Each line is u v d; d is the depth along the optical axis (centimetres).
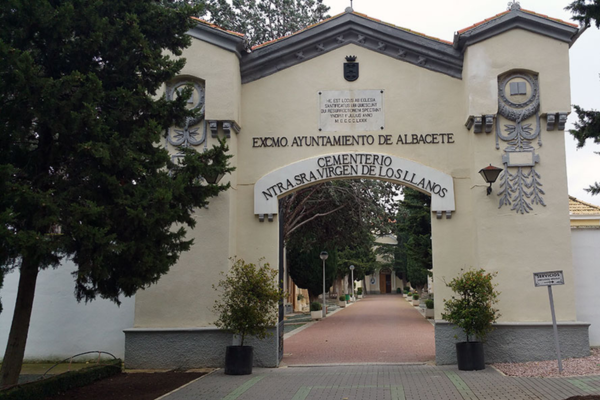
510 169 1214
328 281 3544
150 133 864
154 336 1233
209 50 1287
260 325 1153
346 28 1311
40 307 1359
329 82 1319
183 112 947
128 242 828
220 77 1277
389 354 1441
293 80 1328
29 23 803
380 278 9138
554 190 1199
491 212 1203
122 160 826
